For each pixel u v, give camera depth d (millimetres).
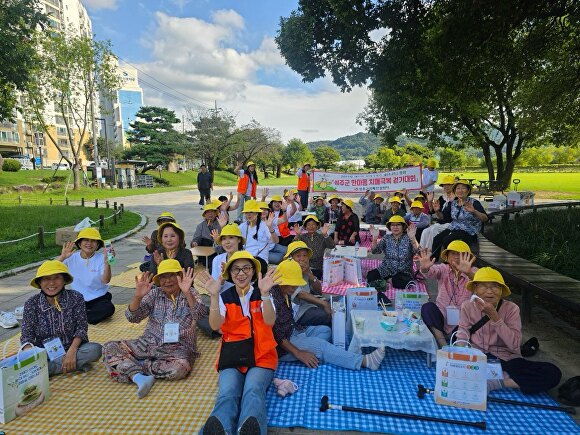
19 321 5422
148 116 55344
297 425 3170
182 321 4051
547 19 9305
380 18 8586
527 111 15648
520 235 9500
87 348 4051
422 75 10336
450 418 3215
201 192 20766
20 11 13047
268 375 3416
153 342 4027
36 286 3990
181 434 3031
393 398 3512
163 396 3576
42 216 15695
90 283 5352
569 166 63656
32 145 64625
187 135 56781
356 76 9758
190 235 12539
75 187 30391
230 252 4941
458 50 8922
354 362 3998
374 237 7129
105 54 27672
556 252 7492
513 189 28969
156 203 23984
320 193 14516
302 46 9039
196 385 3775
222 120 56062
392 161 65938
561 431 3059
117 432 3055
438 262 7098
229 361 3430
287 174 99125
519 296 6438
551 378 3510
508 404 3406
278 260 7613
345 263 6508
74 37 26516
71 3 73750
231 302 3588
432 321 4289
